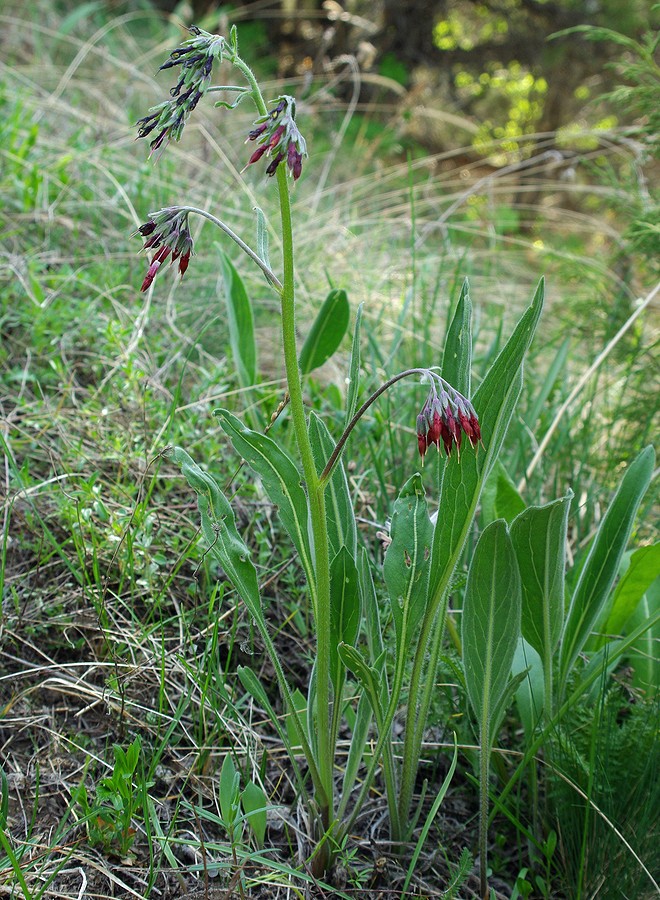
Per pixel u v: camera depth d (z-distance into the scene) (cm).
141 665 91
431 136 324
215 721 91
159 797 87
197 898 82
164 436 106
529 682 89
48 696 90
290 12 296
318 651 81
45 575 96
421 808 89
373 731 93
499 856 89
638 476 88
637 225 130
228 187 162
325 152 225
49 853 81
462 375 82
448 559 81
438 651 84
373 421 110
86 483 96
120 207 150
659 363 131
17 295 119
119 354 112
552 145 324
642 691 93
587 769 86
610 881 85
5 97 168
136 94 212
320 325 106
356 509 106
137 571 96
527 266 219
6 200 139
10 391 111
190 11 271
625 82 307
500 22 327
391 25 321
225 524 83
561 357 116
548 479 118
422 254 178
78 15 223
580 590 88
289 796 90
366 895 84
